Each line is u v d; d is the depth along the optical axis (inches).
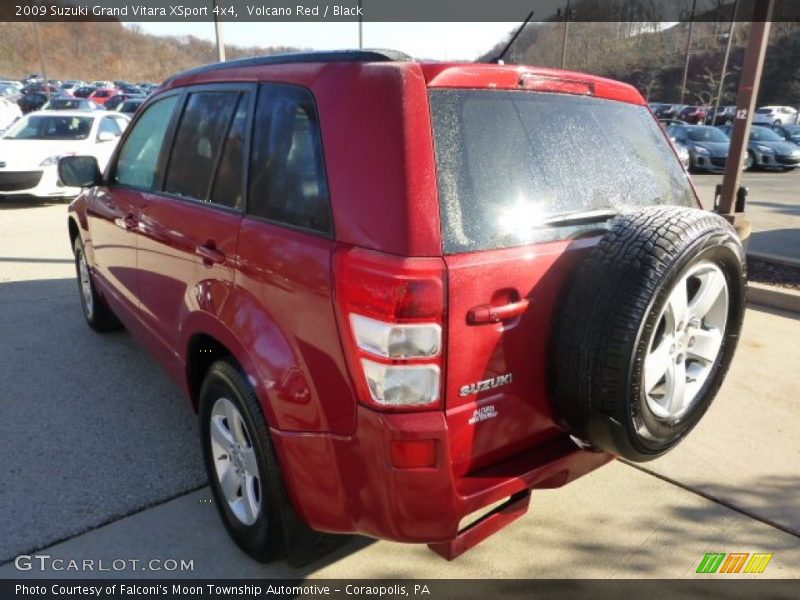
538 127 93.7
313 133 89.4
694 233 88.7
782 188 663.8
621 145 106.7
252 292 96.3
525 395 89.3
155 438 145.3
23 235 356.5
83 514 119.0
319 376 84.9
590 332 85.5
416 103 80.4
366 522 84.7
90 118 482.9
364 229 80.2
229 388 101.3
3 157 428.1
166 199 129.0
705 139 804.0
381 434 78.0
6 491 125.0
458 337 78.8
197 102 124.1
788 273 274.7
